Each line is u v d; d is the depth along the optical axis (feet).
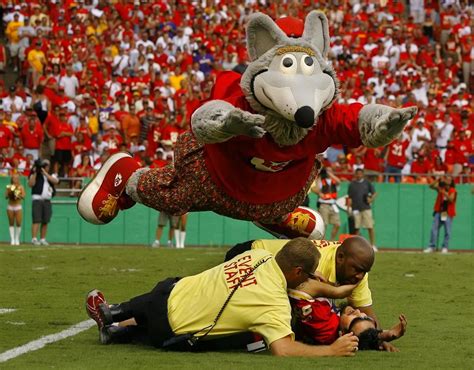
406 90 101.50
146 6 111.55
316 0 115.55
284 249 25.81
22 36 106.63
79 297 39.60
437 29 113.60
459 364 24.68
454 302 39.40
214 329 25.77
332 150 90.33
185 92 96.22
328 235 84.79
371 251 27.04
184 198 29.66
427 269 55.83
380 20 112.98
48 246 76.18
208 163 28.50
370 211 80.94
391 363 24.56
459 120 92.53
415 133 89.97
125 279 47.83
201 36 108.47
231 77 28.04
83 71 100.89
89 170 87.92
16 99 96.78
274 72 26.43
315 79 26.45
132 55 103.35
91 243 86.43
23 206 86.12
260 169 27.84
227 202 28.91
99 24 108.88
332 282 27.27
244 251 28.43
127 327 27.86
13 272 50.34
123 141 90.02
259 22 26.81
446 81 107.24
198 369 23.38
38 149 87.61
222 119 25.22
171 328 26.13
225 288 25.68
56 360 24.80
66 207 86.28
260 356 25.29
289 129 26.71
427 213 86.28
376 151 86.94
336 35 110.32
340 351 25.29
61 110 88.69
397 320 33.88
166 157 80.94
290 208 29.73
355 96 100.07
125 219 86.48
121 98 93.86
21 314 34.19
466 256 67.77
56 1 111.14
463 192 86.58
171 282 26.73
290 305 26.02
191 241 86.63
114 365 23.97
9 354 25.84
